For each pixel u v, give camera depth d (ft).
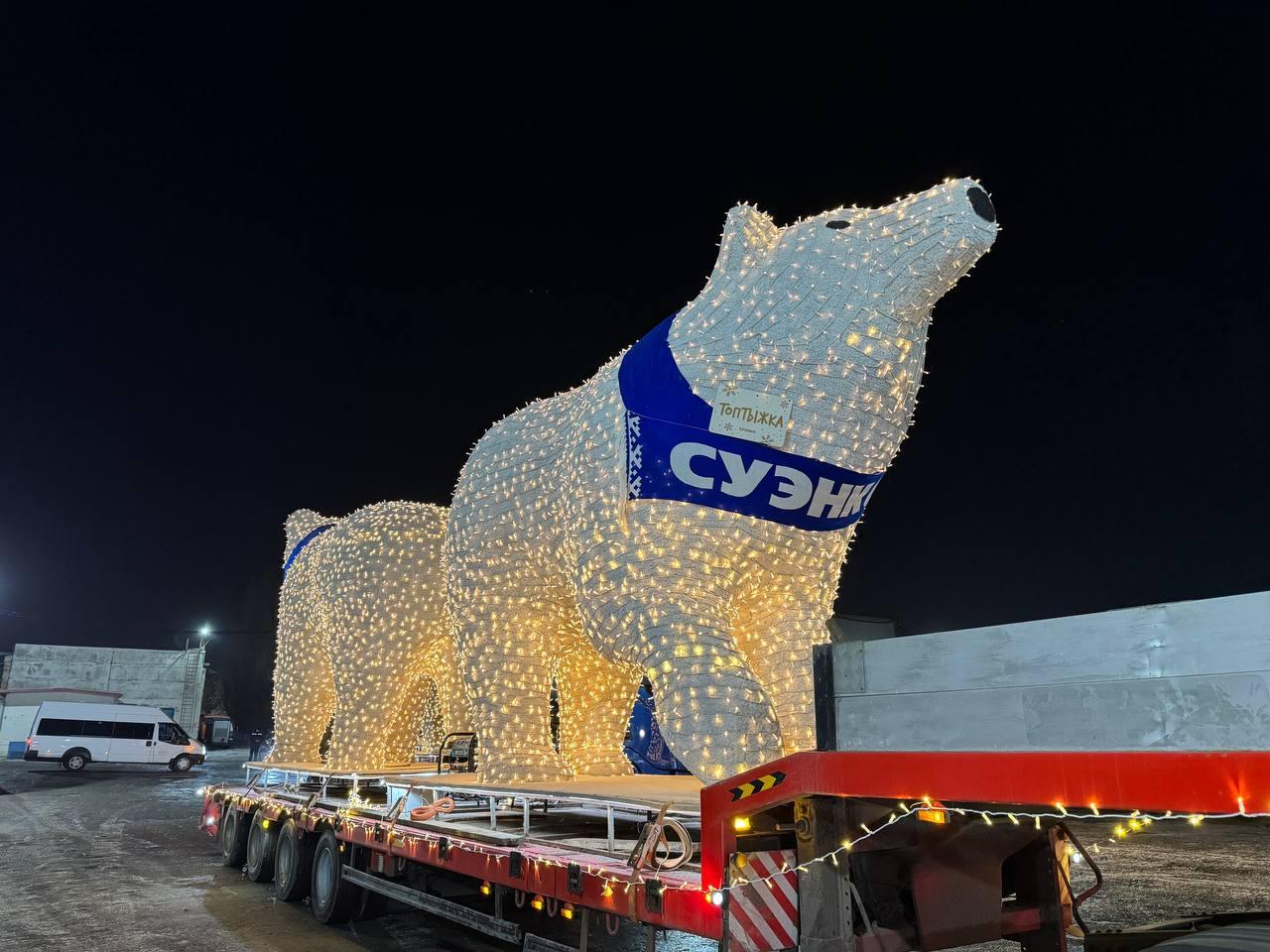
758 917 8.77
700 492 12.19
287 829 23.75
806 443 12.01
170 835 38.19
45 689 111.65
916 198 12.17
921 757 7.17
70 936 19.79
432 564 21.33
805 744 12.26
